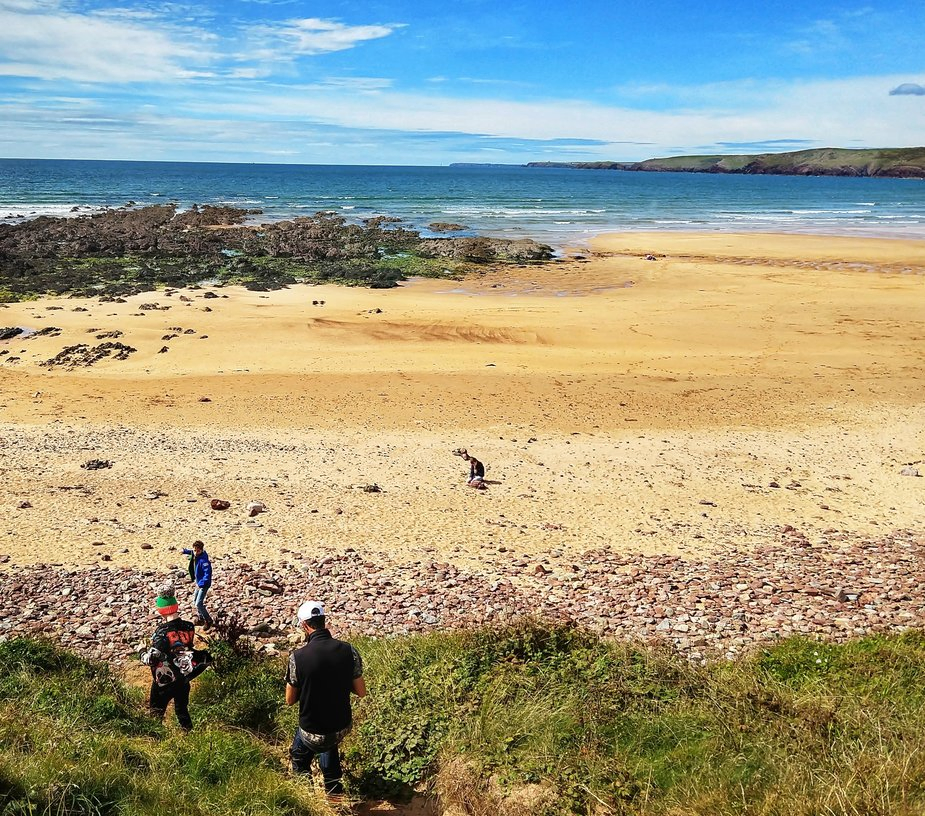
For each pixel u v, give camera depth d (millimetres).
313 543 15781
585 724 7254
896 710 7562
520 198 131375
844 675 8898
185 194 129750
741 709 7559
